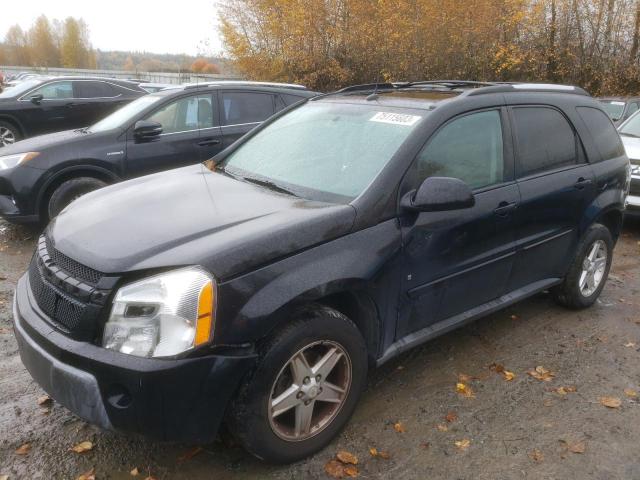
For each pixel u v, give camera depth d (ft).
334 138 11.55
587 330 14.43
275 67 68.44
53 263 8.88
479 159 11.62
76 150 20.56
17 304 9.29
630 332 14.44
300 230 8.84
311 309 8.95
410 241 10.05
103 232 9.00
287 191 10.62
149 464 9.15
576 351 13.33
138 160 21.72
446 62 66.08
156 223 9.14
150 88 64.08
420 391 11.44
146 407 7.71
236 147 13.20
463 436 10.11
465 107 11.45
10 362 12.16
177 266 7.97
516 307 15.69
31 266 9.67
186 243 8.43
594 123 14.90
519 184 12.26
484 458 9.55
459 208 9.85
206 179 11.60
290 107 13.93
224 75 74.18
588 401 11.32
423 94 12.51
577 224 14.14
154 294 7.78
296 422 9.04
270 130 13.19
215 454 9.41
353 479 8.96
